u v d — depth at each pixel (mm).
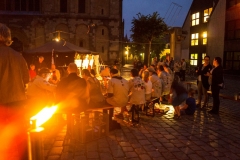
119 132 6965
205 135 6824
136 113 8047
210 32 33438
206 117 8930
